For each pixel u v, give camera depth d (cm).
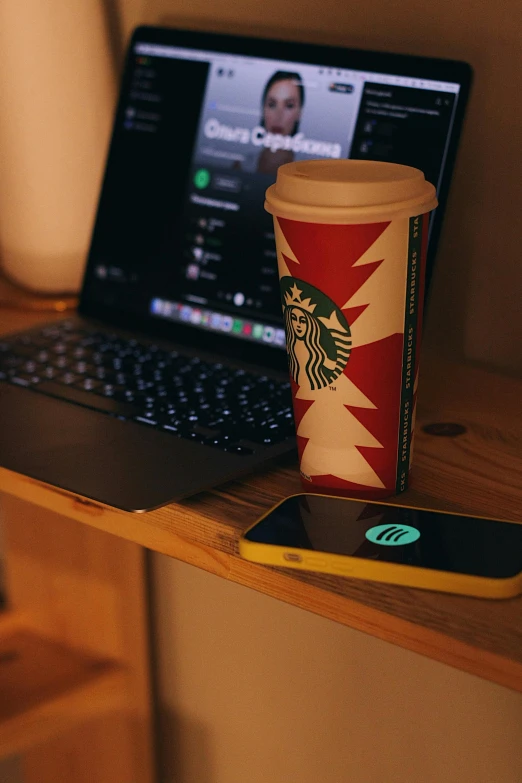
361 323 53
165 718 122
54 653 119
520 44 74
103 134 96
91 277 93
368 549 50
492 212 79
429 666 91
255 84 84
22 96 93
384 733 98
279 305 81
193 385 76
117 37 102
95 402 72
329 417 56
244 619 107
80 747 119
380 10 81
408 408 56
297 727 106
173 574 113
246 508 57
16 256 100
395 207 51
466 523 53
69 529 114
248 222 84
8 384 77
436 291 85
